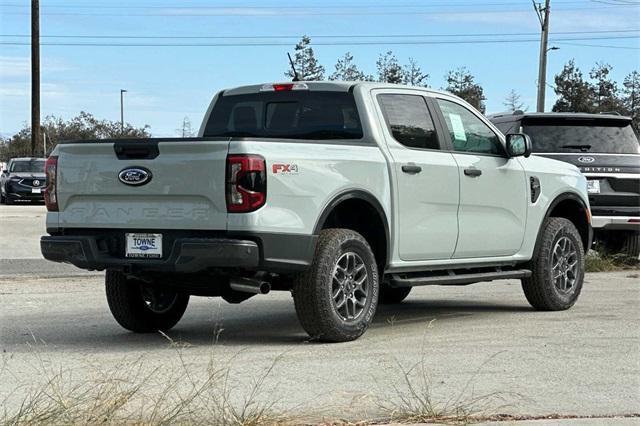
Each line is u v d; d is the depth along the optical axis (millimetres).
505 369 6512
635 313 9375
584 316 9172
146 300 8172
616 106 51688
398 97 8359
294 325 8727
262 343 7582
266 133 8625
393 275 8141
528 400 5648
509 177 9133
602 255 14148
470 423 5117
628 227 13250
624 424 5141
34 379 6129
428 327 8453
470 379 6191
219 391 5695
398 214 7938
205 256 6770
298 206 7043
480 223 8805
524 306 10117
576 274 9797
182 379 6070
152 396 5527
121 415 5094
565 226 9680
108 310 9688
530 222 9375
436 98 8742
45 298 10609
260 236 6789
